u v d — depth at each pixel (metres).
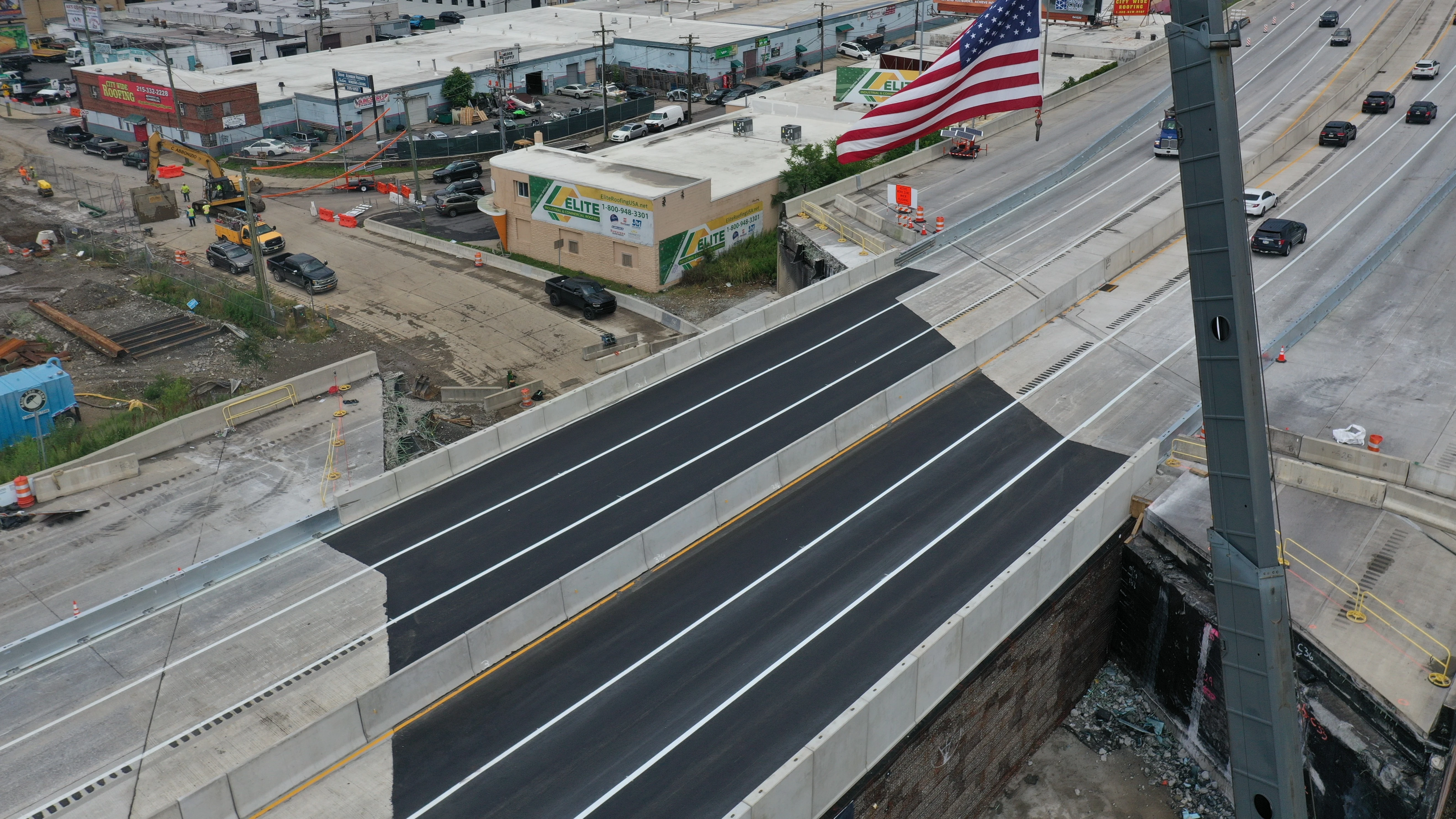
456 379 51.62
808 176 68.19
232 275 66.62
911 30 143.12
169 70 89.38
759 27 124.25
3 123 107.06
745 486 32.88
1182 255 51.12
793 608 28.09
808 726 23.86
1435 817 23.22
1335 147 65.50
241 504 35.97
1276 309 43.59
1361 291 45.38
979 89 29.80
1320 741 24.73
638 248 62.66
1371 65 80.31
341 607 29.12
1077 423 36.88
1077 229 54.66
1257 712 18.19
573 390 45.53
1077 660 30.34
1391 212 54.00
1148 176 63.09
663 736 23.81
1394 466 31.00
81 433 44.06
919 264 51.22
